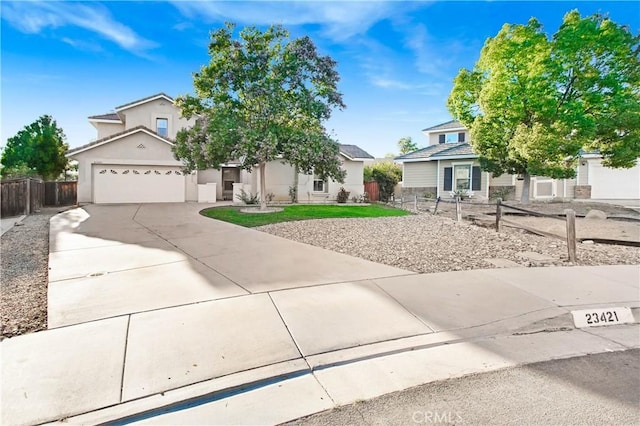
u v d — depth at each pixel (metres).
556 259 7.38
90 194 18.22
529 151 15.41
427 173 24.45
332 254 7.41
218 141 12.40
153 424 2.45
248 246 8.02
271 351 3.40
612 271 6.45
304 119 14.60
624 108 15.24
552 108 15.97
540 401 2.74
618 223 12.84
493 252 7.86
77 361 3.14
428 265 6.67
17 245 8.39
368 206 18.52
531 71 15.77
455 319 4.25
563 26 15.97
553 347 3.72
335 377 3.07
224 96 13.98
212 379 2.94
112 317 4.05
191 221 11.87
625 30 15.23
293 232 10.02
